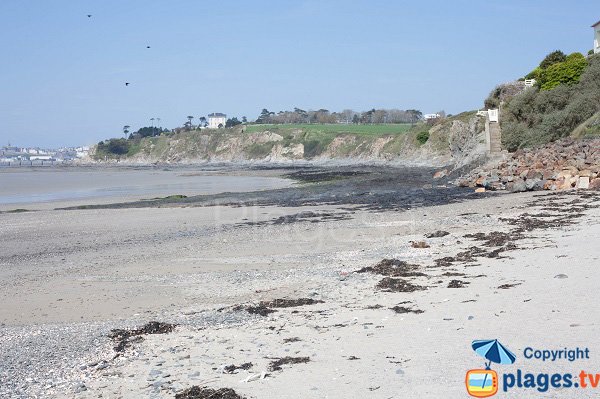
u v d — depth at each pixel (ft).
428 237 76.95
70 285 61.77
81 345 37.81
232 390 26.68
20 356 36.19
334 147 638.94
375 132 654.12
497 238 66.74
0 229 118.01
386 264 57.93
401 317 37.42
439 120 449.89
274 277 58.34
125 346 36.52
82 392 28.60
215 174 408.87
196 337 37.52
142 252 82.94
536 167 140.26
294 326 38.32
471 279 47.34
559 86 212.02
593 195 102.53
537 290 39.78
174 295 53.72
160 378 29.66
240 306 45.44
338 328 36.52
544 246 58.39
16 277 68.85
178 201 176.24
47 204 191.83
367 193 171.73
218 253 77.77
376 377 26.78
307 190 200.75
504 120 223.10
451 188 167.02
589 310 33.22
